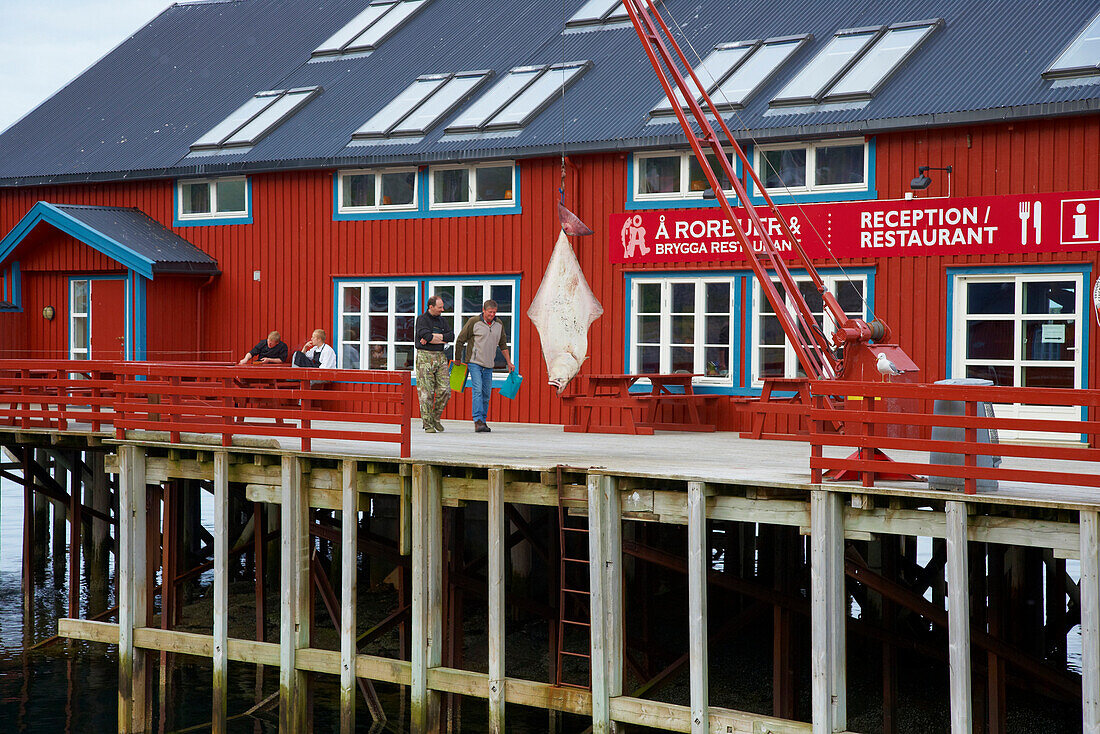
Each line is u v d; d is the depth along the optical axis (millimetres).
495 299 21922
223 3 32031
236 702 16797
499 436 18375
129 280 23875
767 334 19531
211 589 21297
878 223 18531
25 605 21094
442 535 14070
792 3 22672
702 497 11867
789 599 14094
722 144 19750
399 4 28719
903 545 18062
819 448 11422
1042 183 17359
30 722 16078
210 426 15195
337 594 20281
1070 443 17125
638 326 20609
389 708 16516
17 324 25234
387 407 22500
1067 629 17969
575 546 18109
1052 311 17375
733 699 15547
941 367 18109
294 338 23828
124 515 15891
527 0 26688
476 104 22891
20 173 26484
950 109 17656
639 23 16156
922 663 16859
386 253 22906
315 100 25406
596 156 20875
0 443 18531
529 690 12891
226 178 24516
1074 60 17469
